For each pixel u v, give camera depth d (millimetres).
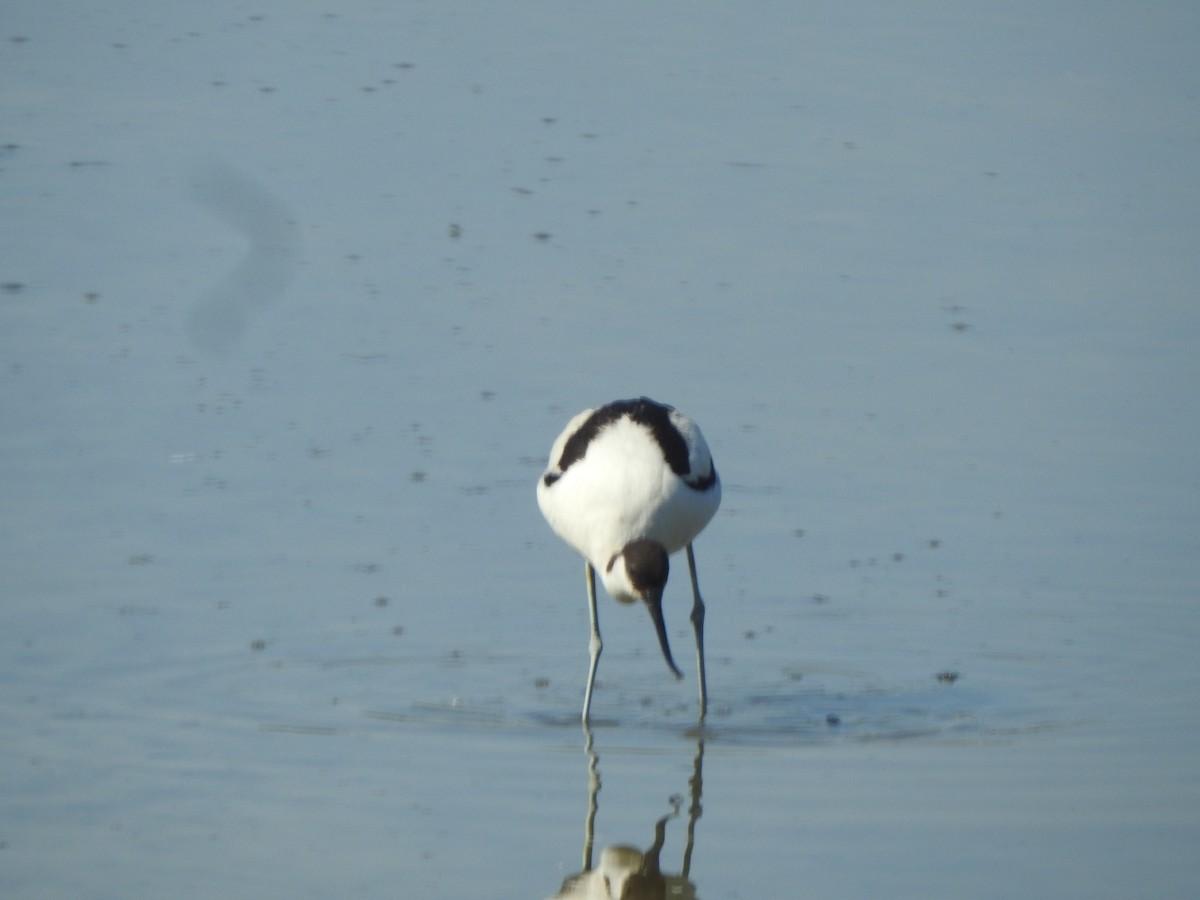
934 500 12672
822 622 11023
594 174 18938
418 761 9016
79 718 9352
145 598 10906
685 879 7762
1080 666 10344
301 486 12625
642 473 9984
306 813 8359
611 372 14445
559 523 10328
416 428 13531
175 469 12750
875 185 18938
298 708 9633
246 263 16422
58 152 19016
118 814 8273
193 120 20156
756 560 11867
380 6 25391
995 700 9922
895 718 9641
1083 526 12242
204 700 9672
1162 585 11359
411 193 18281
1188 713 9641
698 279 16422
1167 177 19391
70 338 14766
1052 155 20016
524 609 11133
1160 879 7688
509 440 13375
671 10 25500
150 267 16219
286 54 22922
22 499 12195
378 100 21125
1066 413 14008
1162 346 15188
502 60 22828
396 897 7570
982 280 16516
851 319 15664
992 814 8383
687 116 20828
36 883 7598
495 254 16844
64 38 23516
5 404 13602
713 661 10555
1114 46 24141
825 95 21719
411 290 16031
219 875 7707
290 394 14039
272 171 18703
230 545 11703
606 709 9773
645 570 9734
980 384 14461
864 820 8336
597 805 8531
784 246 17234
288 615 10805
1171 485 12828
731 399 14102
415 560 11664
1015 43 24188
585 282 16297
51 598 10852
